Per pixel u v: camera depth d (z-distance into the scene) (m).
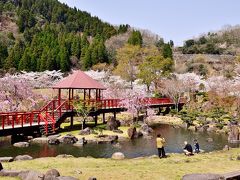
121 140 26.92
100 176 11.66
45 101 39.88
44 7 137.00
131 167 13.66
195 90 57.25
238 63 67.31
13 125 24.59
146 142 26.12
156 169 12.99
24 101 37.03
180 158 16.58
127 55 63.38
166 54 75.62
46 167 14.30
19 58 74.06
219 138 29.12
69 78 33.66
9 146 23.38
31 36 102.69
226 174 10.86
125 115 39.78
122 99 38.00
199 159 15.93
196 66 80.50
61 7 135.00
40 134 26.97
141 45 77.75
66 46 83.88
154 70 56.50
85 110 30.81
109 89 47.38
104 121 35.16
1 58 73.56
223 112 41.44
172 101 50.75
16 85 37.84
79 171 12.38
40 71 70.19
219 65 80.44
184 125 36.53
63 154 20.00
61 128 30.59
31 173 10.73
